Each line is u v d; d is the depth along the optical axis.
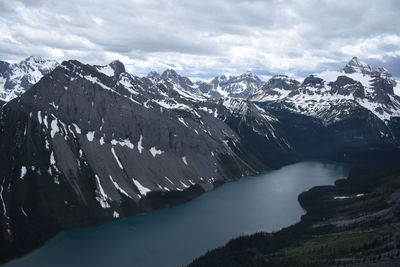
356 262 199.38
